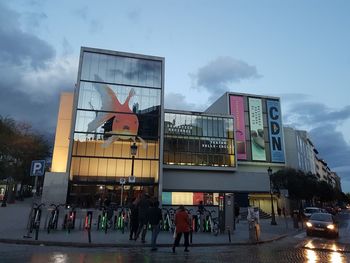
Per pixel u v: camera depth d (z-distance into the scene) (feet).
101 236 46.93
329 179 487.61
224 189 174.81
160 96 154.61
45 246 37.96
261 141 209.87
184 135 174.09
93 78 147.64
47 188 128.57
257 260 33.32
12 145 139.44
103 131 143.43
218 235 56.54
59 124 151.23
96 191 136.46
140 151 145.89
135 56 156.15
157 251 37.60
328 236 66.23
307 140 310.65
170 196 166.20
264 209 188.65
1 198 153.28
